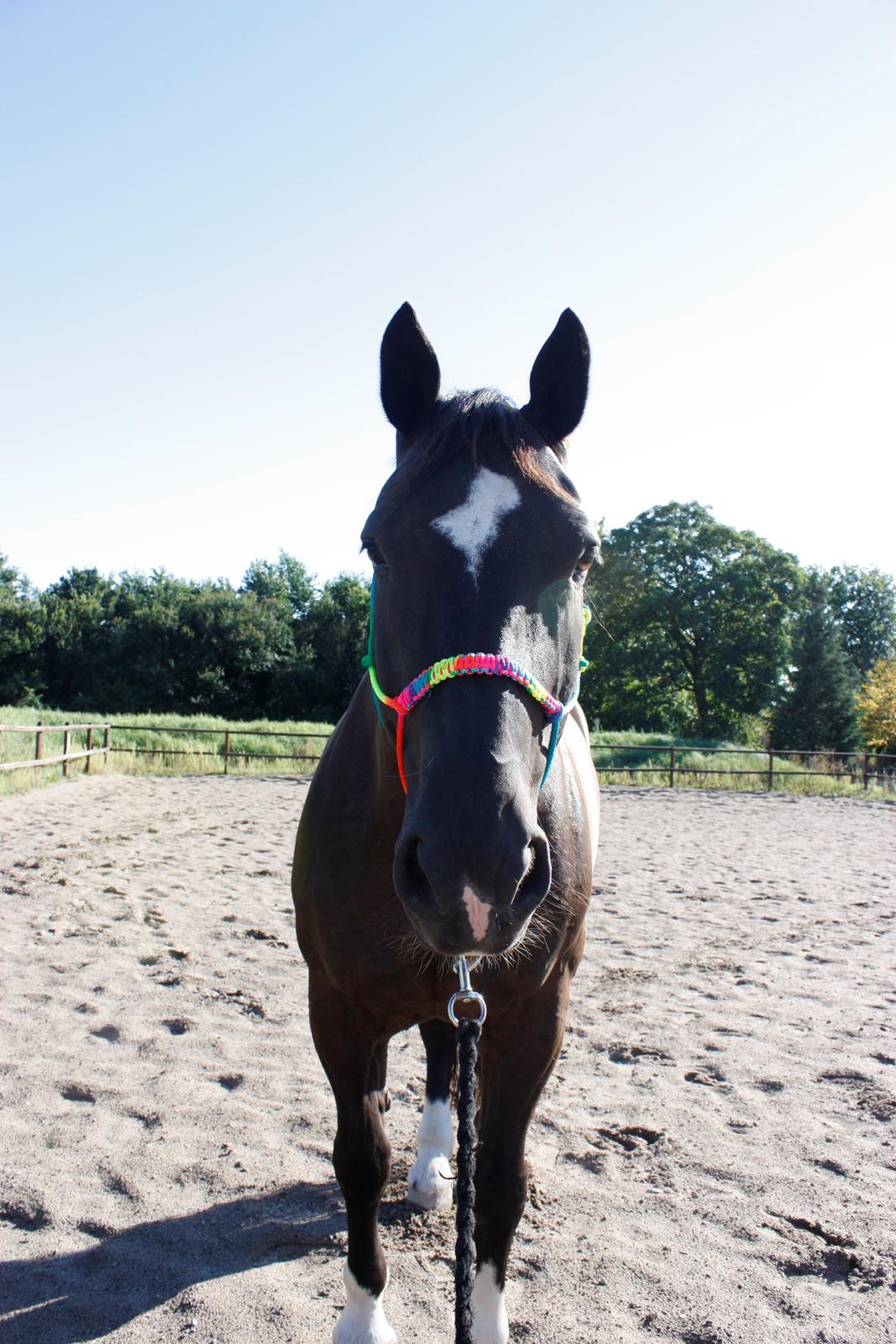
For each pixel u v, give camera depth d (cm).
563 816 236
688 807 1647
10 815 1161
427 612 189
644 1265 270
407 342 229
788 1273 270
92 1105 371
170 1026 462
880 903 823
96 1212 294
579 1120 372
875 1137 358
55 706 4700
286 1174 322
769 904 809
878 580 7700
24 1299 253
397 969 221
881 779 2264
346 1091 233
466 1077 187
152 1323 243
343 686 5128
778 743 4306
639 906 788
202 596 5125
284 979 545
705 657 4734
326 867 231
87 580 5306
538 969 221
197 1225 289
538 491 199
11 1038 433
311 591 6250
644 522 4912
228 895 766
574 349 228
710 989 553
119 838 1031
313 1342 236
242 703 4934
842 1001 530
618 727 4747
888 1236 287
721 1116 377
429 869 162
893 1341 238
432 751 175
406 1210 308
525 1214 300
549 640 194
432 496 198
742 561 4694
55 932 623
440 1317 248
